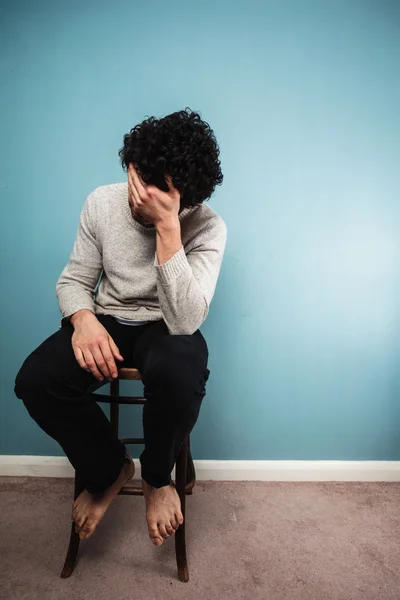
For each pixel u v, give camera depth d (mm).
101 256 1198
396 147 1686
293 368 1720
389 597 1083
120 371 1075
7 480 1673
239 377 1719
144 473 1027
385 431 1737
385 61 1678
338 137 1680
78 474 1121
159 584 1114
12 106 1658
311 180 1679
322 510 1492
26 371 978
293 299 1701
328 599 1070
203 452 1738
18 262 1681
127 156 1008
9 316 1692
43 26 1656
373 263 1696
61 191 1666
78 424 1015
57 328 1691
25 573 1141
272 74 1672
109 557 1213
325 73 1678
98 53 1658
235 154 1672
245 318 1704
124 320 1161
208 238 1158
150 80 1663
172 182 951
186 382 958
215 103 1666
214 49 1664
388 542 1312
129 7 1659
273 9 1673
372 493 1623
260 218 1682
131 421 1727
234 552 1249
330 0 1672
